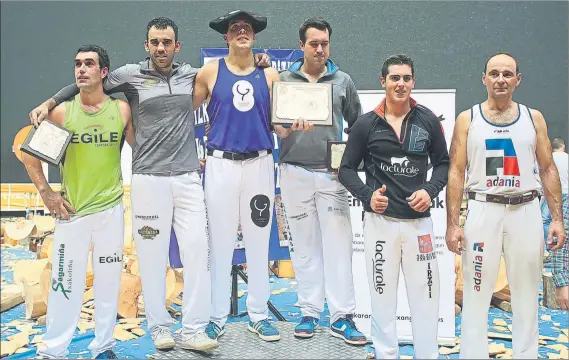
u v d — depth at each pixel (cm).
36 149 253
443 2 373
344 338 286
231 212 278
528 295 248
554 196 254
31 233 551
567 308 357
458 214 256
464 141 255
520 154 244
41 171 263
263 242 286
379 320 251
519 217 245
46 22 486
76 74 260
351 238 294
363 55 373
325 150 288
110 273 269
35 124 257
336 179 288
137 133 271
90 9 409
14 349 300
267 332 290
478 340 252
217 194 276
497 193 246
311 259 297
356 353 271
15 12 492
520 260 246
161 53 263
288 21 372
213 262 282
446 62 376
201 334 271
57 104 268
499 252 248
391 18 373
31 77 513
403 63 244
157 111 268
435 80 377
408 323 307
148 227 270
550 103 390
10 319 366
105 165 266
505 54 247
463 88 376
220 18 275
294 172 288
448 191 257
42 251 432
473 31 377
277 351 274
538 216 247
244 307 381
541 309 370
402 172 243
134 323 346
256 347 280
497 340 312
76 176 264
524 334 249
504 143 245
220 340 291
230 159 275
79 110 264
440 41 374
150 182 268
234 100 273
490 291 251
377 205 237
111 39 389
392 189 244
